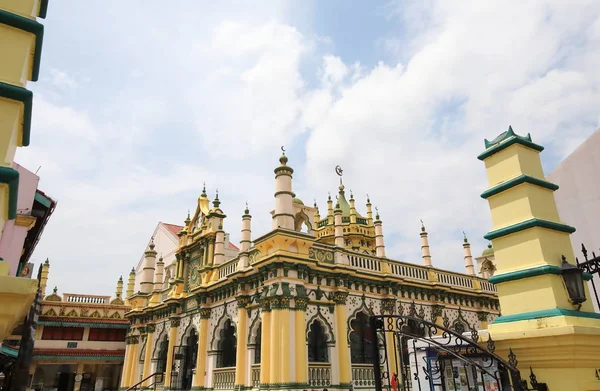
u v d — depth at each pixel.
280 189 21.66
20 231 13.12
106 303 43.06
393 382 18.66
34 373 37.31
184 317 28.97
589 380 4.98
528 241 5.92
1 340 4.29
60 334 39.59
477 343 5.88
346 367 20.70
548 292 5.52
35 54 5.20
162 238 49.69
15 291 4.01
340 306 21.89
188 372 27.14
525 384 5.12
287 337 19.02
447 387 8.10
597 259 7.55
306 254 21.17
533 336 5.22
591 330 4.92
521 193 6.16
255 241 21.59
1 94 4.47
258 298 21.12
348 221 39.56
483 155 6.79
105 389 42.22
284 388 18.16
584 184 13.79
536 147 6.55
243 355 21.64
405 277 26.09
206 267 27.23
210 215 29.47
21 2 5.00
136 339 35.19
